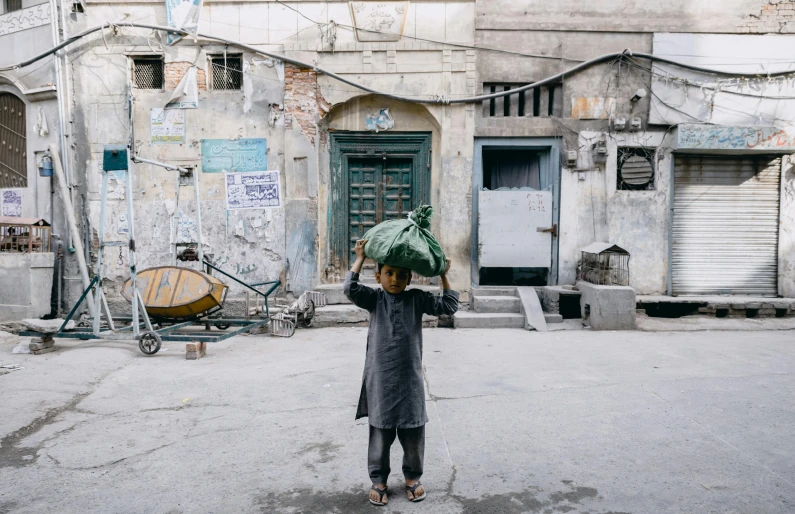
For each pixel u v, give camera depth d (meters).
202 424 4.30
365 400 3.08
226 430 4.16
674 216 9.53
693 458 3.56
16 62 9.84
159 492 3.16
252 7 9.23
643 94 9.12
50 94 9.52
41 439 4.02
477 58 9.27
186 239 9.46
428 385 5.30
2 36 9.92
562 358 6.45
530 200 9.29
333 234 9.71
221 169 9.41
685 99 9.27
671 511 2.89
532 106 9.54
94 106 9.47
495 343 7.45
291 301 9.25
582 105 9.34
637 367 5.96
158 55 9.39
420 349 3.02
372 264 9.84
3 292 8.84
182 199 9.48
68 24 9.39
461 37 9.20
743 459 3.54
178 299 7.39
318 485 3.23
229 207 9.40
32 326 6.73
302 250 9.33
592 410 4.51
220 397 4.98
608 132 9.35
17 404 4.68
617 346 7.17
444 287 3.05
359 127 9.57
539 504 2.98
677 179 9.49
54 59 9.39
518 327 8.73
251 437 4.01
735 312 9.30
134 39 9.37
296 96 9.28
